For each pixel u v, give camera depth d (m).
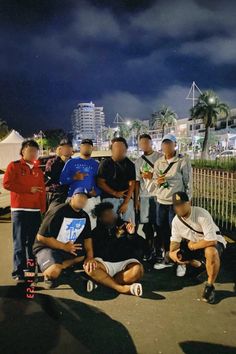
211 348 2.78
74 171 4.83
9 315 3.33
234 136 49.97
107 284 3.83
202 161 16.97
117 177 4.66
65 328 3.10
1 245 5.82
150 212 5.08
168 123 65.50
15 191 4.10
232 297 3.71
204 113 39.41
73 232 3.95
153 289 3.95
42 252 3.90
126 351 2.74
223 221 6.21
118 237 4.10
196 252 4.05
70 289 3.95
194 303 3.58
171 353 2.71
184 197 3.84
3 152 29.06
